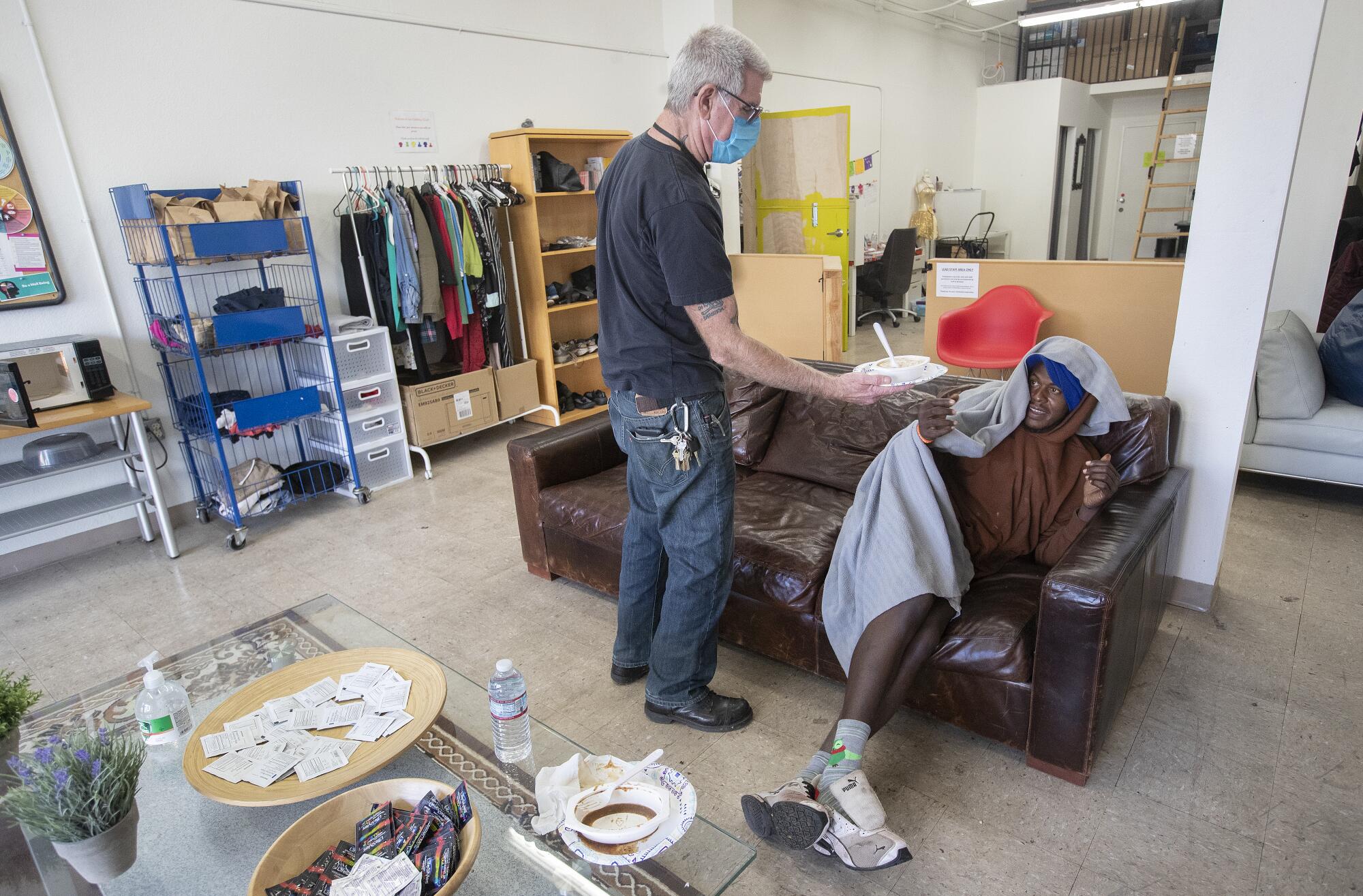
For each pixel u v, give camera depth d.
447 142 4.29
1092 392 1.85
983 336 4.15
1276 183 1.98
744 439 2.62
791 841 1.43
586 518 2.45
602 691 2.14
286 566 3.04
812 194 6.21
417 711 1.48
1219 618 2.35
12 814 1.14
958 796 1.70
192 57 3.33
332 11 3.72
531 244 4.43
